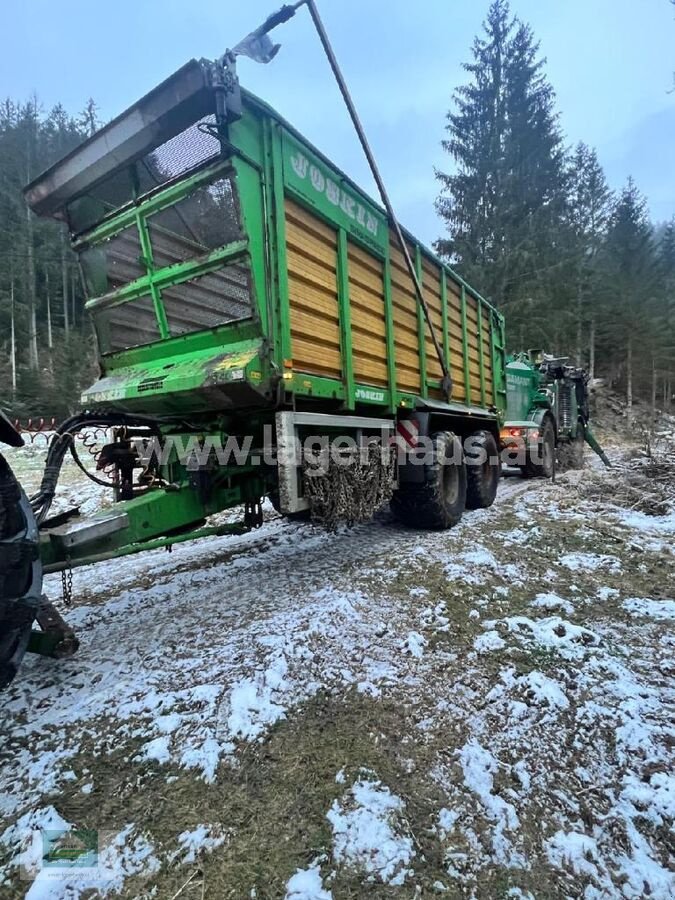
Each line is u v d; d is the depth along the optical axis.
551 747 1.93
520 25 23.03
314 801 1.66
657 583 3.57
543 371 10.28
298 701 2.16
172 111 2.68
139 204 3.21
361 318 4.04
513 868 1.45
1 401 21.02
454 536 4.78
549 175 23.89
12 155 32.38
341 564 4.02
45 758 1.88
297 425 3.26
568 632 2.75
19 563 1.85
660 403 29.30
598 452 10.96
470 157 22.91
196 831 1.55
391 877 1.41
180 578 3.98
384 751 1.88
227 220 2.88
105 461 3.38
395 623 2.89
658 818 1.61
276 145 3.03
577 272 25.06
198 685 2.27
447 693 2.24
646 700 2.20
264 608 3.15
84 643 2.84
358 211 3.97
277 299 3.00
